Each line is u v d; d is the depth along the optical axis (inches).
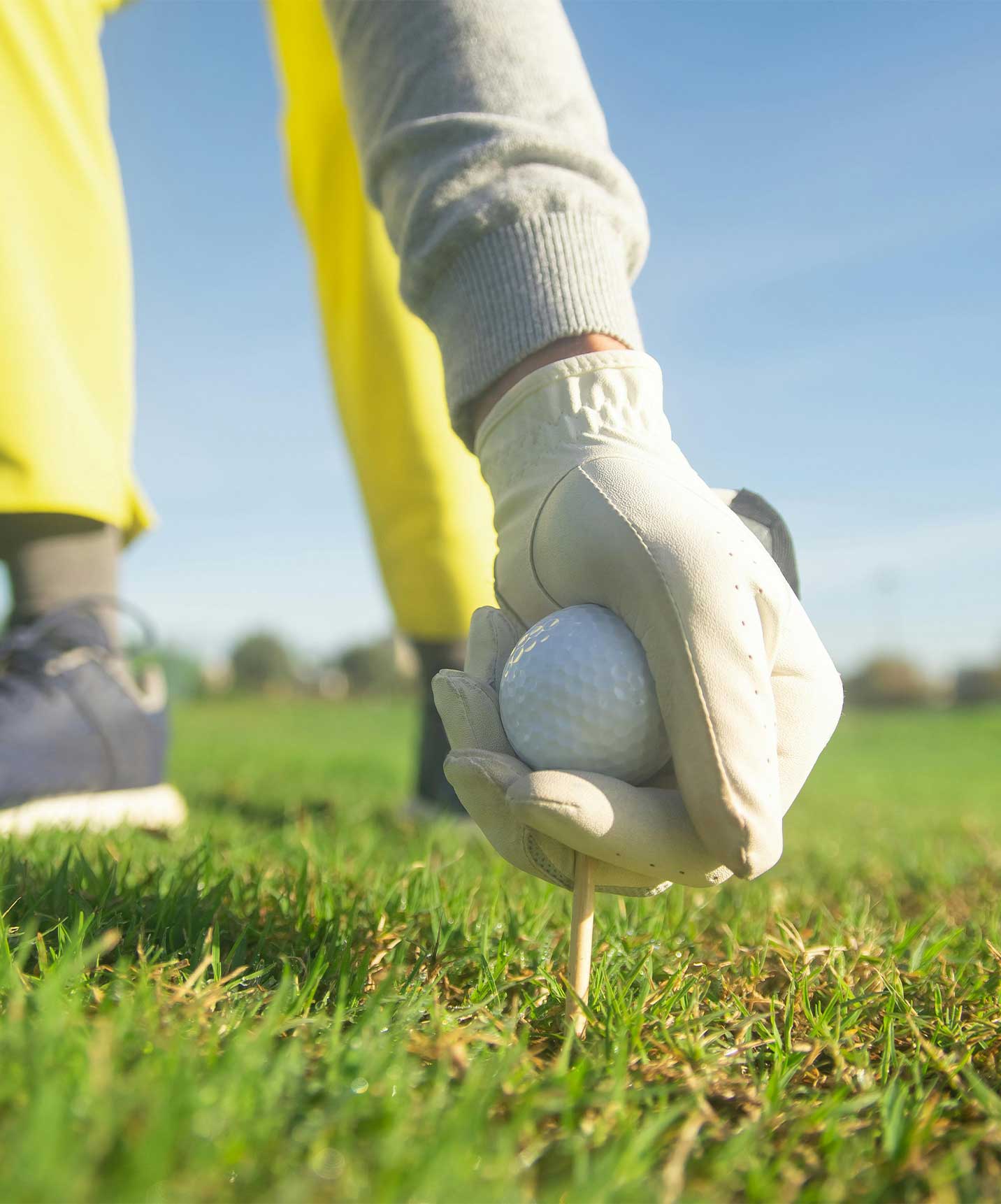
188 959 9.8
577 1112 7.1
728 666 8.3
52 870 12.3
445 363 11.7
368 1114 6.3
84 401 18.7
